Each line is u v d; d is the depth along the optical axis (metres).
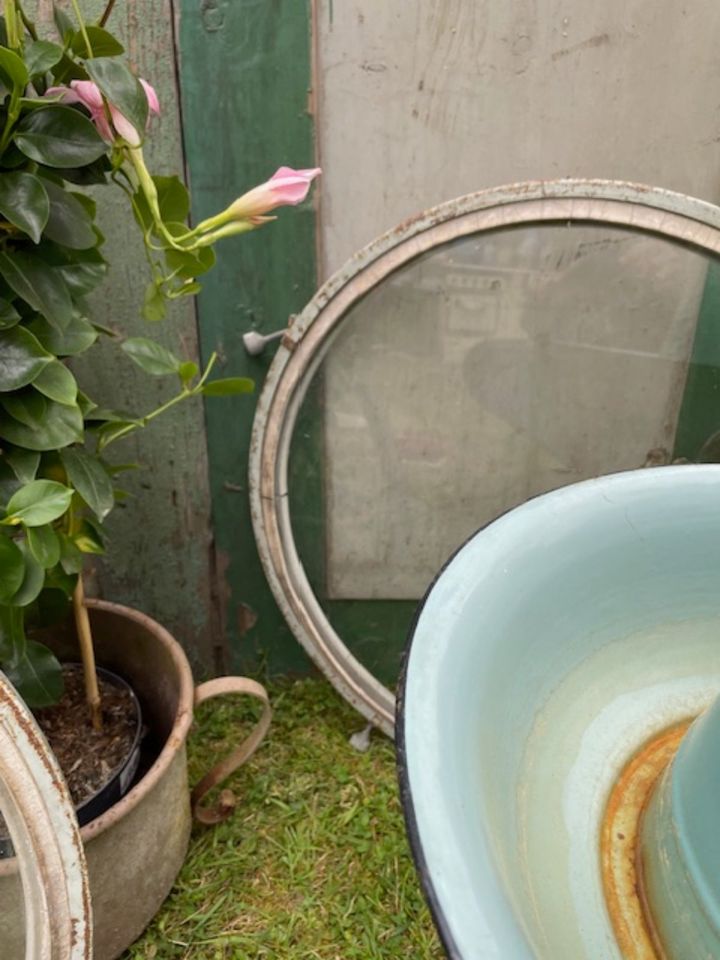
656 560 0.63
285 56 0.94
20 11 0.69
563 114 0.99
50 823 0.55
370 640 1.28
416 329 1.08
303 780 1.17
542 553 0.59
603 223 0.96
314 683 1.31
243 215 0.73
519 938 0.38
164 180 0.76
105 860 0.82
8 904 0.74
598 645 0.61
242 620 1.29
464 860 0.39
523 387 1.13
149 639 1.04
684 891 0.48
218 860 1.05
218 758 1.20
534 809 0.54
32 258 0.73
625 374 1.12
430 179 1.02
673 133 1.01
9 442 0.76
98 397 1.11
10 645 0.77
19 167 0.73
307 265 1.06
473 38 0.94
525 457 1.18
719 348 1.10
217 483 1.19
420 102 0.98
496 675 0.52
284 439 1.09
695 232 0.94
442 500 1.20
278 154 0.99
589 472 1.19
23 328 0.70
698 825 0.48
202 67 0.94
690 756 0.52
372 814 1.12
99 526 1.03
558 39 0.95
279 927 0.98
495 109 0.98
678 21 0.95
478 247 1.02
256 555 1.24
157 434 1.14
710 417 1.15
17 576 0.68
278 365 1.04
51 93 0.71
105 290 1.04
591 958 0.49
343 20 0.93
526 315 1.08
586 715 0.60
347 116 0.98
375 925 0.98
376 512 1.20
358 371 1.11
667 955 0.49
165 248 0.75
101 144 0.71
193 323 1.08
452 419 1.15
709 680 0.63
